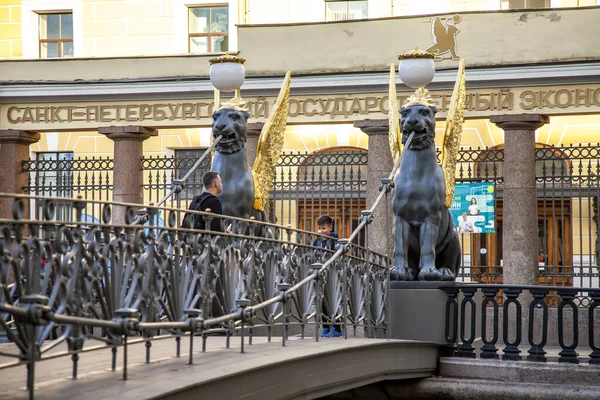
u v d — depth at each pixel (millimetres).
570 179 23016
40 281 7559
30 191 26828
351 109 25203
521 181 23891
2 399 6961
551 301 26219
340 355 11617
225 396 8547
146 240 9070
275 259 12141
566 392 14172
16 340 6969
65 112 26828
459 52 24516
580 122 30047
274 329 15047
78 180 25953
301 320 12594
